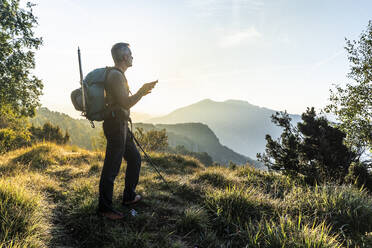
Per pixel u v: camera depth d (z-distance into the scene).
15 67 12.48
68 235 2.47
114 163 2.75
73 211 2.82
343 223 3.02
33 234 2.28
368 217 3.06
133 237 2.40
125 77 2.78
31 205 2.69
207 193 3.98
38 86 13.31
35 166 6.09
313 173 6.00
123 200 3.20
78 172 5.44
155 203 3.42
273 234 2.50
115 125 2.70
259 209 3.29
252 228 2.68
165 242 2.46
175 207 3.39
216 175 5.41
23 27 12.15
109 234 2.49
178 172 7.36
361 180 5.46
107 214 2.74
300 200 3.62
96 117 2.60
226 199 3.38
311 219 3.14
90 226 2.58
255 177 5.82
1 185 2.88
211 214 3.21
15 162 6.29
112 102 2.69
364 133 9.09
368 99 10.40
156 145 12.23
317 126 7.00
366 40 10.88
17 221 2.33
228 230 2.81
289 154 6.51
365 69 10.55
